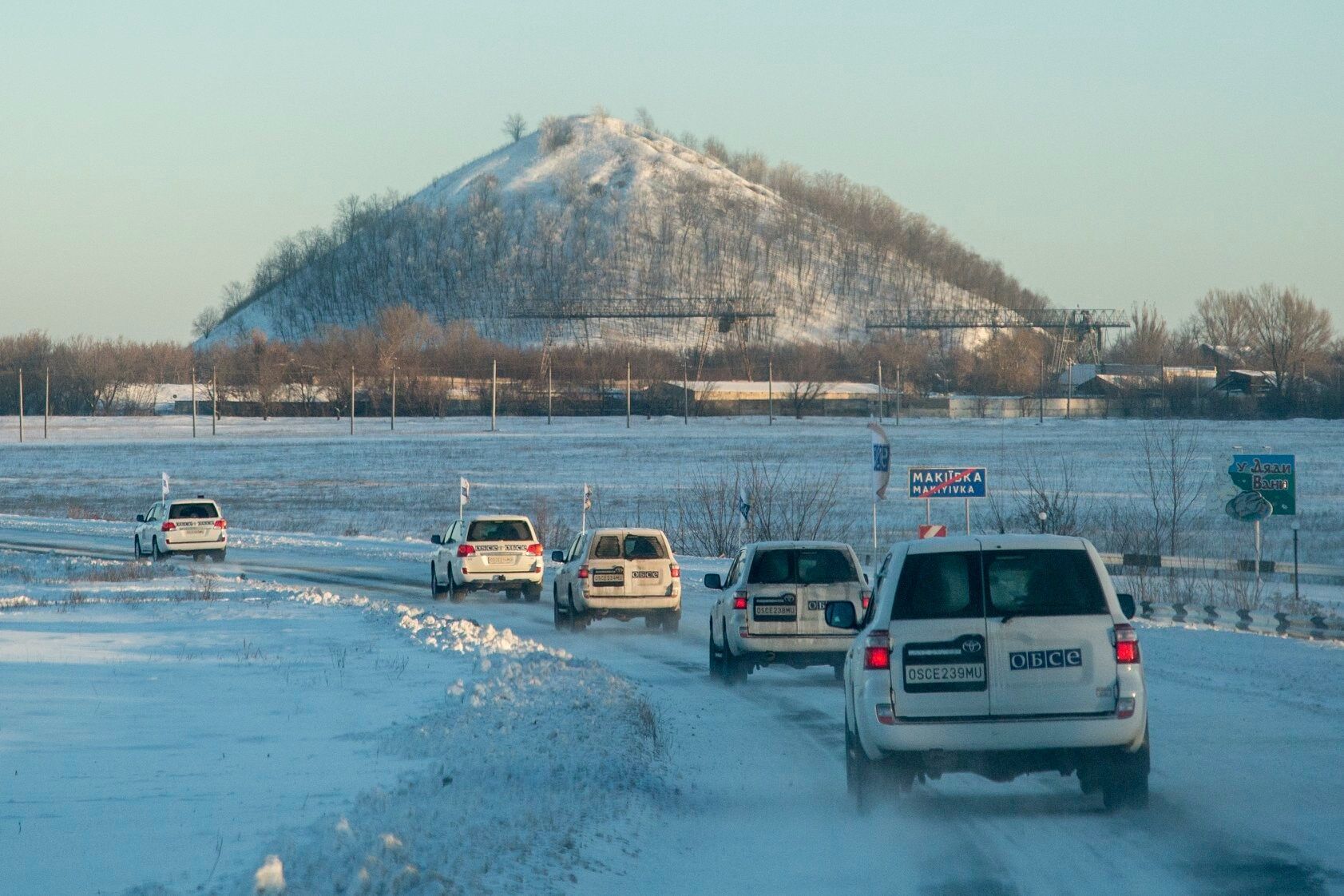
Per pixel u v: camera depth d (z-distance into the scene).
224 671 63.03
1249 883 29.50
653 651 81.38
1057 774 43.81
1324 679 63.03
